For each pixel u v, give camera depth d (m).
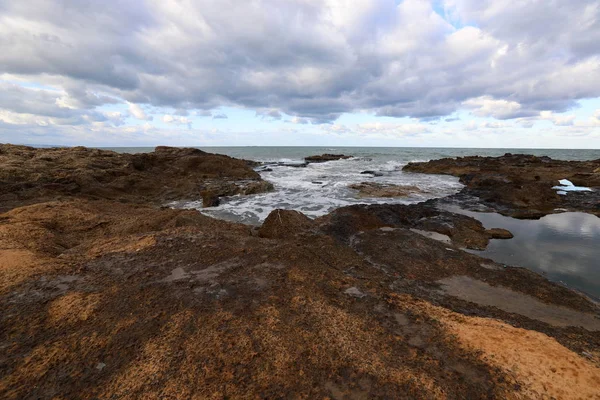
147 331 3.00
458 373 2.53
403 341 2.95
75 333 2.98
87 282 3.98
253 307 3.44
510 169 24.81
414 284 5.57
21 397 2.28
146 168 20.91
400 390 2.35
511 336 3.01
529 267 7.32
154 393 2.30
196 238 5.66
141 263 4.61
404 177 26.31
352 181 23.02
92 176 15.24
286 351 2.76
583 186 19.11
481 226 10.27
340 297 3.78
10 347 2.80
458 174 26.88
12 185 12.45
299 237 7.39
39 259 4.57
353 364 2.62
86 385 2.39
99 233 6.96
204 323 3.12
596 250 8.41
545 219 11.72
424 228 9.92
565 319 4.73
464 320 3.42
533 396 2.31
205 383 2.39
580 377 2.47
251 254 5.00
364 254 6.90
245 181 21.62
